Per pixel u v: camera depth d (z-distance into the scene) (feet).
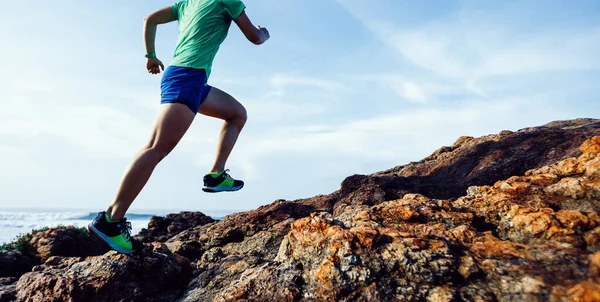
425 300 7.92
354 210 14.20
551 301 6.82
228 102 13.02
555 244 8.98
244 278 10.30
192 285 13.06
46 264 13.79
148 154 10.69
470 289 7.91
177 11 13.00
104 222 10.84
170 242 22.31
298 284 9.38
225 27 12.32
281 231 18.75
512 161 20.42
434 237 9.77
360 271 8.72
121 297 11.73
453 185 20.48
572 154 18.62
